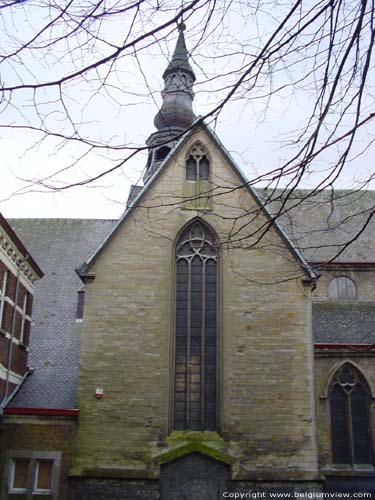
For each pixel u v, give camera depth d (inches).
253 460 751.1
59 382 866.1
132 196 927.0
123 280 828.0
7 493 742.5
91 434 759.7
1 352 775.1
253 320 812.0
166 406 775.1
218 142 889.5
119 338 801.6
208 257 855.7
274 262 836.0
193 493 739.4
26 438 760.3
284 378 786.8
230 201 867.4
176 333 823.1
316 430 783.7
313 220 1190.3
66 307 1051.3
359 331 971.3
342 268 1093.8
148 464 748.0
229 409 772.6
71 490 738.2
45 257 1198.3
